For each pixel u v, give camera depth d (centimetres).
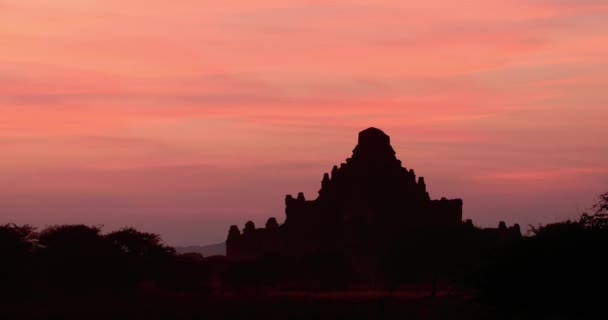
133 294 15700
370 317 10000
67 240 15850
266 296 16088
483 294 8581
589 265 7794
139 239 17275
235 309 11100
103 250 15875
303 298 15125
